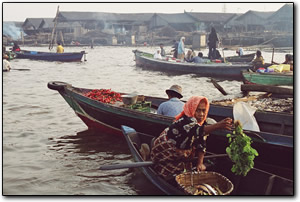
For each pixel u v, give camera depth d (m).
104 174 5.88
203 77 17.20
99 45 63.91
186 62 18.25
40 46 59.78
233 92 13.03
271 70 12.44
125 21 70.75
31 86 14.65
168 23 67.81
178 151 4.57
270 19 54.81
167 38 62.62
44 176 5.80
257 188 4.66
